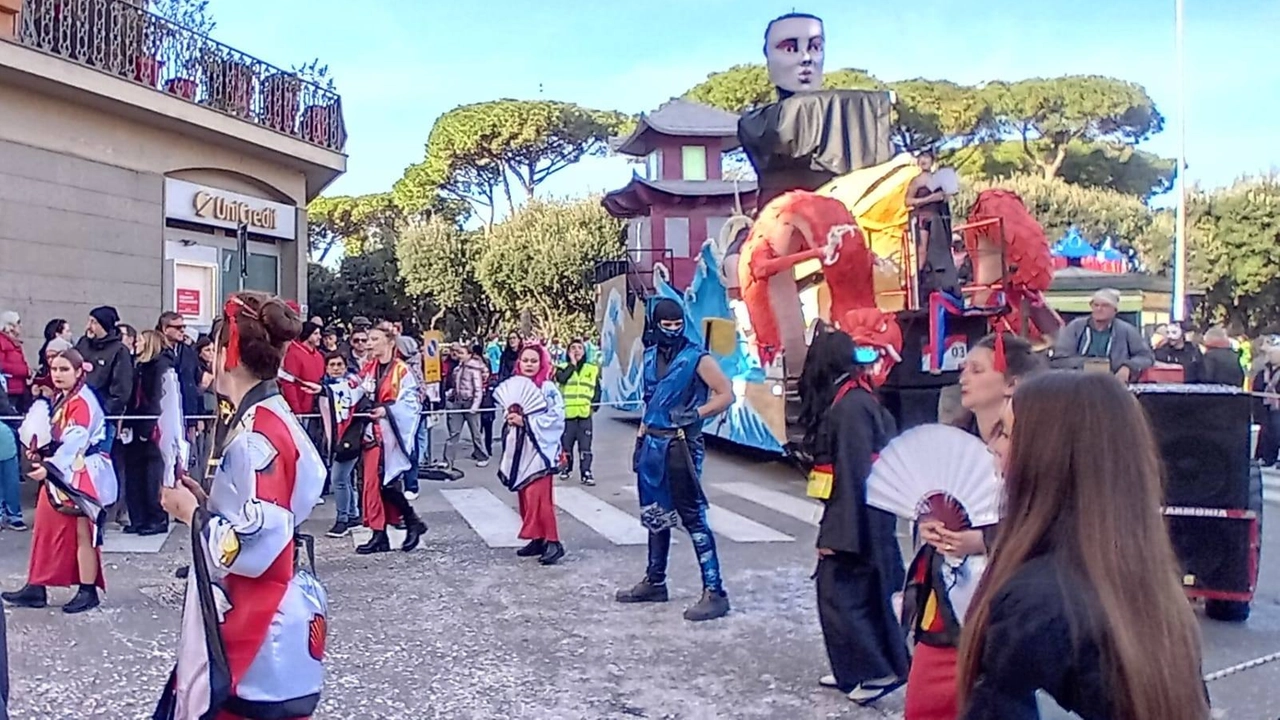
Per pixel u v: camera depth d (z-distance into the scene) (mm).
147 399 10344
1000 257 12203
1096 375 2115
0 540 10211
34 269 14516
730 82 52906
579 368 14391
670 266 25281
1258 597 8141
